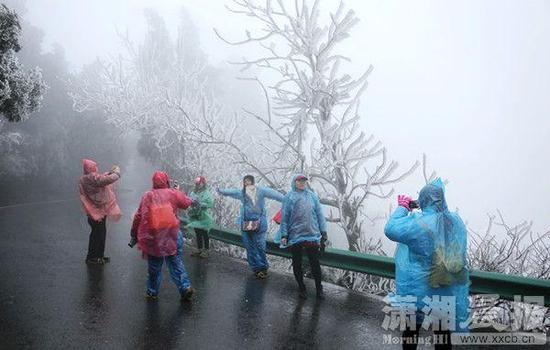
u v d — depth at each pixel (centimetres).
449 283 386
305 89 1029
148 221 614
